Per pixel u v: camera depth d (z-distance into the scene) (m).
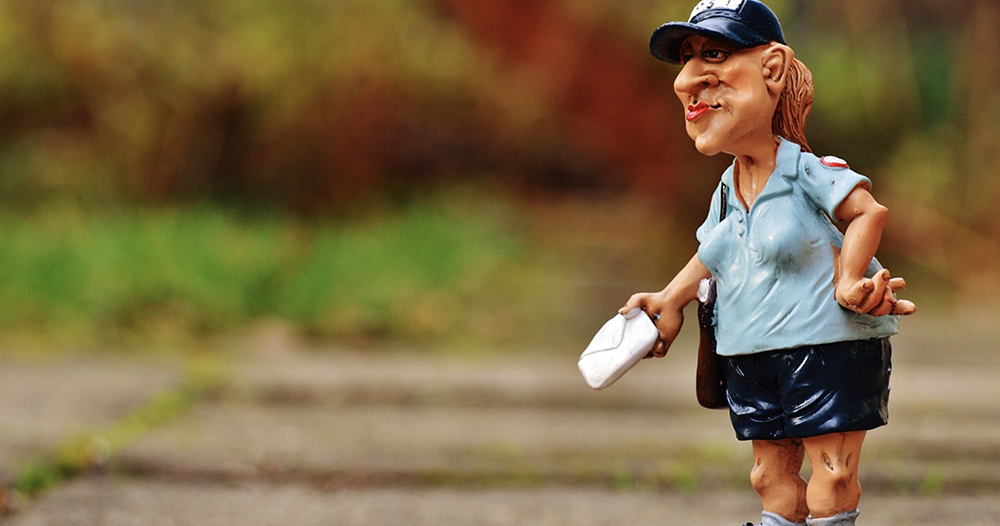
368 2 13.34
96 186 12.41
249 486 4.59
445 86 14.67
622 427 5.92
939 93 14.30
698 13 2.83
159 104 12.74
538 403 6.66
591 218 17.06
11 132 12.80
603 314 10.71
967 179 13.71
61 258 9.46
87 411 5.88
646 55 15.09
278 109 12.86
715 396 3.02
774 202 2.82
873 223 2.73
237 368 7.45
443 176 15.55
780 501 2.98
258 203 13.01
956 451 5.25
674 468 4.84
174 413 6.07
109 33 12.74
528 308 10.63
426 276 10.47
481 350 8.88
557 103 15.76
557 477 4.75
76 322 8.77
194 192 12.89
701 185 14.02
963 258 13.34
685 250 13.71
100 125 12.77
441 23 15.23
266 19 12.91
